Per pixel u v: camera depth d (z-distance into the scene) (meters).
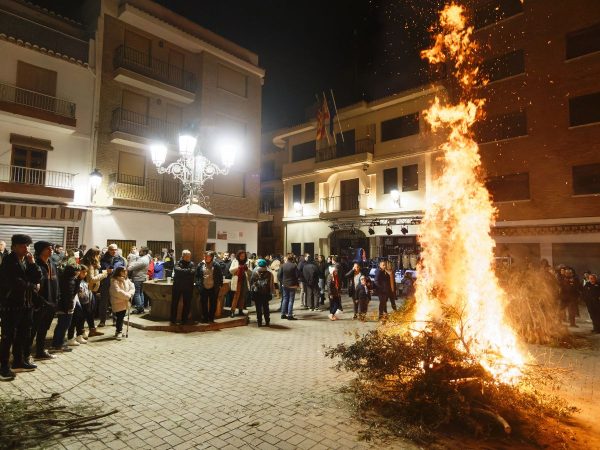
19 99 16.33
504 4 19.50
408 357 4.48
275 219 31.89
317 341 7.84
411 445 3.62
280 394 4.84
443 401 4.06
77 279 6.96
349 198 25.11
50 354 6.41
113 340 7.55
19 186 15.54
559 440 3.76
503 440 3.73
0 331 5.45
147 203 19.28
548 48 17.89
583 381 5.59
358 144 24.42
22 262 5.59
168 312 9.22
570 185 16.84
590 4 16.95
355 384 4.97
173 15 21.59
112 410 4.27
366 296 10.61
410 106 22.17
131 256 11.38
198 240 9.70
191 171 9.80
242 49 24.78
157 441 3.64
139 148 19.75
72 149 17.83
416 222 21.09
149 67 20.28
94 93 18.47
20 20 16.72
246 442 3.64
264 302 9.46
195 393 4.84
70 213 17.09
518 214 18.16
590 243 16.17
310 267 12.47
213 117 22.58
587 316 11.80
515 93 18.66
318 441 3.67
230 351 6.92
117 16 19.30
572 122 17.11
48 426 3.84
